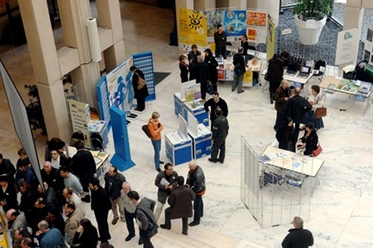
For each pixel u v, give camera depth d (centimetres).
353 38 1523
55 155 1120
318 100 1370
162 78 1691
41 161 1319
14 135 1438
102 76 1428
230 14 1647
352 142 1322
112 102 1420
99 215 1005
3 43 1998
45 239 902
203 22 1638
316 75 1519
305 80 1462
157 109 1520
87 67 1371
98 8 1440
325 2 1766
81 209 1038
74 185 1075
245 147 1087
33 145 835
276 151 1173
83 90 1391
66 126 1344
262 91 1577
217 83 1619
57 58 1269
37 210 1002
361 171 1221
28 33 1212
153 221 962
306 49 1795
